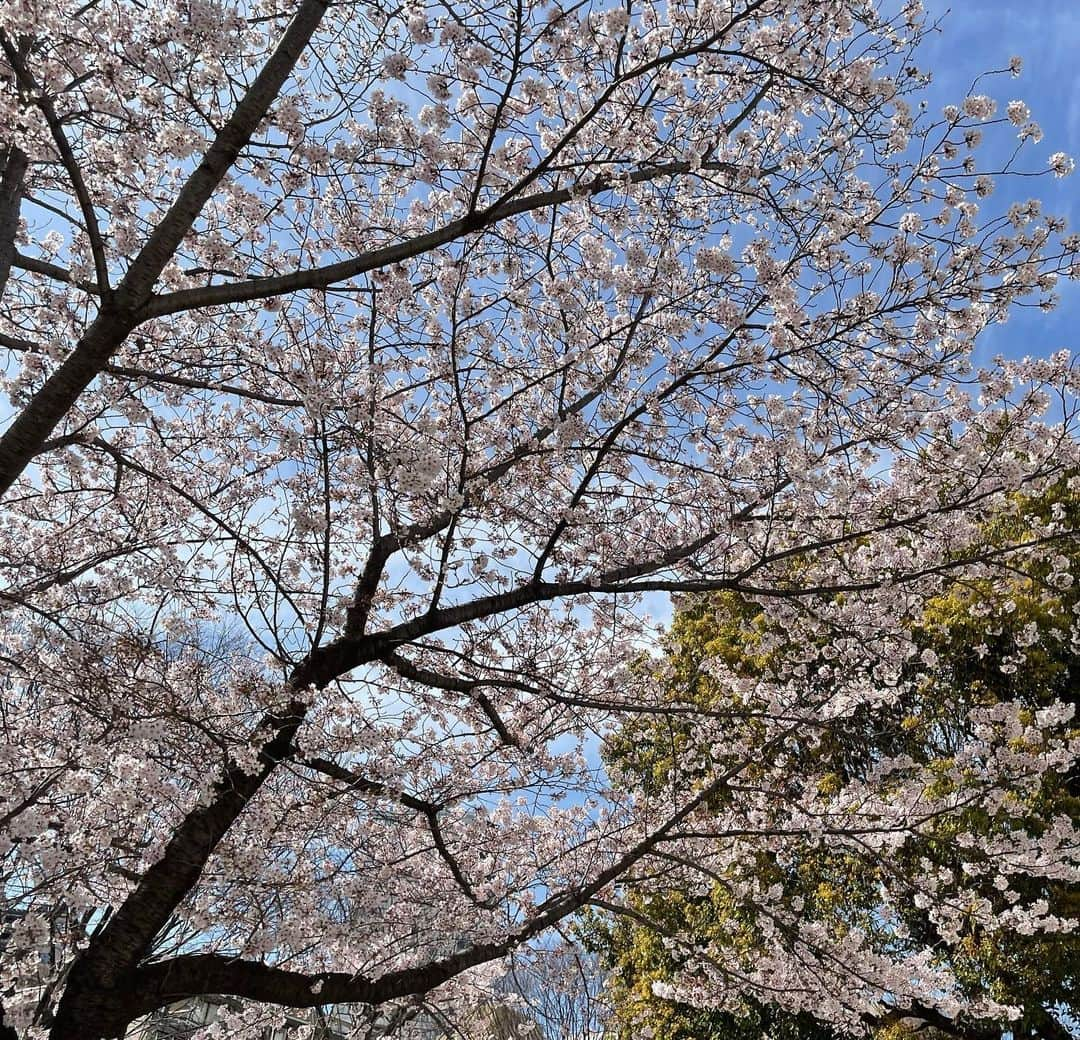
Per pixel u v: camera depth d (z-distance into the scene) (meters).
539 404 5.94
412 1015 6.78
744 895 5.81
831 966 5.92
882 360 5.53
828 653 6.61
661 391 5.15
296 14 3.98
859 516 5.71
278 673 5.55
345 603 4.97
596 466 5.11
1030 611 9.25
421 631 5.13
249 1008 6.61
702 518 5.82
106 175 4.86
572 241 5.40
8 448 3.62
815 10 4.67
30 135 3.77
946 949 8.98
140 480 6.17
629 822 7.24
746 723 6.85
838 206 5.08
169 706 3.99
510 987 9.51
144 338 5.59
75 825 4.67
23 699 5.55
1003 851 6.30
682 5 4.53
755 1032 10.11
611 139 4.39
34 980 5.06
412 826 6.39
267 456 6.21
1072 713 7.07
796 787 6.68
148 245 3.68
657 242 5.08
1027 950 8.19
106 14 3.90
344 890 5.87
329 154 4.62
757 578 5.87
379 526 5.31
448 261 5.41
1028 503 9.12
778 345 4.80
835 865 9.28
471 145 5.11
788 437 5.23
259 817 4.59
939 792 8.67
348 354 6.05
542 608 6.08
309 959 6.46
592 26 4.22
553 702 5.91
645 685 7.05
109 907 5.69
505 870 7.15
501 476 5.46
